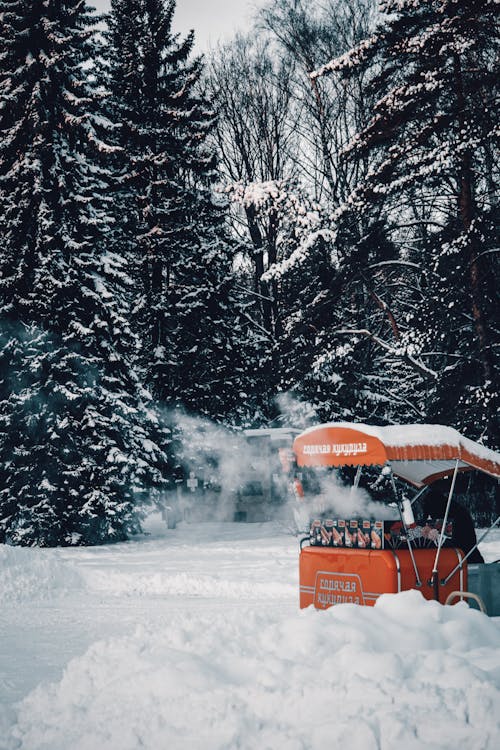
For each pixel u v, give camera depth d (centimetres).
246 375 2947
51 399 2456
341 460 1019
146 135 3177
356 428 1002
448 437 1003
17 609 1297
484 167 2734
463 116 2286
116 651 579
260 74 4088
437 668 498
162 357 3034
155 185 3145
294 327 2678
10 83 2595
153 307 3064
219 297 3212
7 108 2584
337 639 575
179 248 3209
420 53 2284
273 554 1914
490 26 2223
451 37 2253
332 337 2664
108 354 2561
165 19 3288
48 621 1164
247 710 465
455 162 2280
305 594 1024
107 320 2578
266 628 593
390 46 2344
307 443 1065
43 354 2452
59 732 484
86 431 2498
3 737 495
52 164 2578
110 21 3316
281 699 466
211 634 593
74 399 2419
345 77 2469
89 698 520
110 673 541
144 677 513
